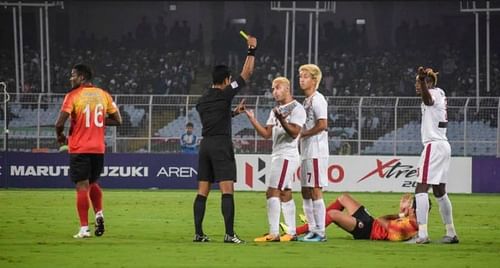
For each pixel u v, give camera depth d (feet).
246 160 132.36
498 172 135.33
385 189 134.72
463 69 224.74
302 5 244.42
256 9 245.04
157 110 150.10
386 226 62.54
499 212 94.38
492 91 218.38
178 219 81.10
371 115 150.20
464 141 146.20
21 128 155.53
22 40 213.25
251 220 81.82
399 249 56.80
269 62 223.71
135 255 51.96
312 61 224.53
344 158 134.62
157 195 117.29
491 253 55.21
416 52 229.66
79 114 62.44
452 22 240.94
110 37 243.60
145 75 220.43
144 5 244.63
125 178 134.72
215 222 78.95
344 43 233.76
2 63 219.41
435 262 50.26
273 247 56.70
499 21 232.32
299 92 211.61
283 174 60.08
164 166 134.82
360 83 216.33
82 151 62.18
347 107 146.30
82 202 62.64
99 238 62.95
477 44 200.03
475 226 78.02
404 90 217.97
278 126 60.23
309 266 47.80
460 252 55.52
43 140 154.20
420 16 243.40
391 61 226.58
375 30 244.63
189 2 245.45
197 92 221.66
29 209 90.43
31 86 212.23
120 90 216.95
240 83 59.41
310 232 61.82
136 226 74.08
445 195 62.49
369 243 60.70
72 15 240.32
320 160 60.85
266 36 242.78
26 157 133.59
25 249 54.85
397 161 134.62
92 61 224.94
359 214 63.26
